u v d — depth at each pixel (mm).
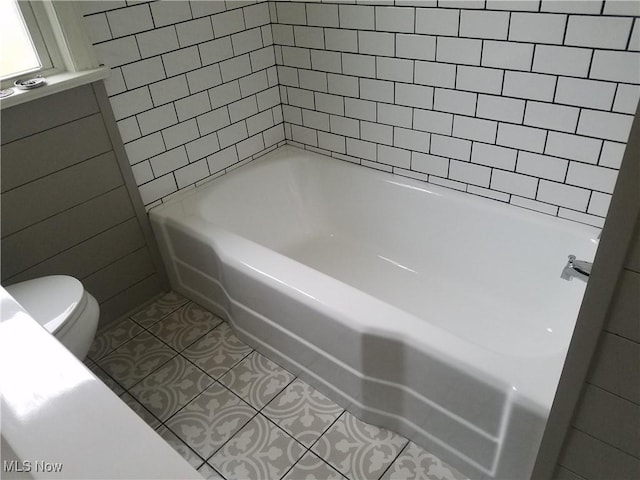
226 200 2252
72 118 1760
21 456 653
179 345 2043
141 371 1931
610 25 1394
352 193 2324
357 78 2078
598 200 1658
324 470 1537
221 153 2299
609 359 833
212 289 2100
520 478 1335
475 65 1716
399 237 2238
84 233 1939
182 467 628
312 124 2387
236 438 1650
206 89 2135
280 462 1569
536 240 1798
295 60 2260
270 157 2467
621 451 926
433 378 1381
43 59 1689
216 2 2031
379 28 1893
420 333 1380
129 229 2084
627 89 1444
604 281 763
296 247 2414
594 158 1603
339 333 1515
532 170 1764
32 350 806
